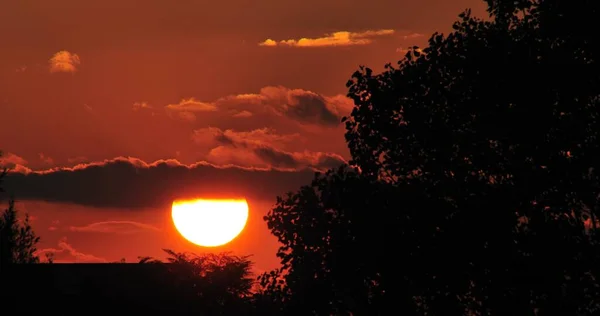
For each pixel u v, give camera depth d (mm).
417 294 93062
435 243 89062
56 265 163375
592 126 85750
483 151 88500
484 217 86250
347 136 96312
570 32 87438
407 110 92062
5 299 153875
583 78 85500
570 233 83250
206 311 157875
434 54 92562
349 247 93812
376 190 94750
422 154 93500
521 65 87375
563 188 85188
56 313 154375
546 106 86812
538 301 84938
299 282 98188
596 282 82375
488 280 86812
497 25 92562
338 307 97438
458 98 91000
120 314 155625
